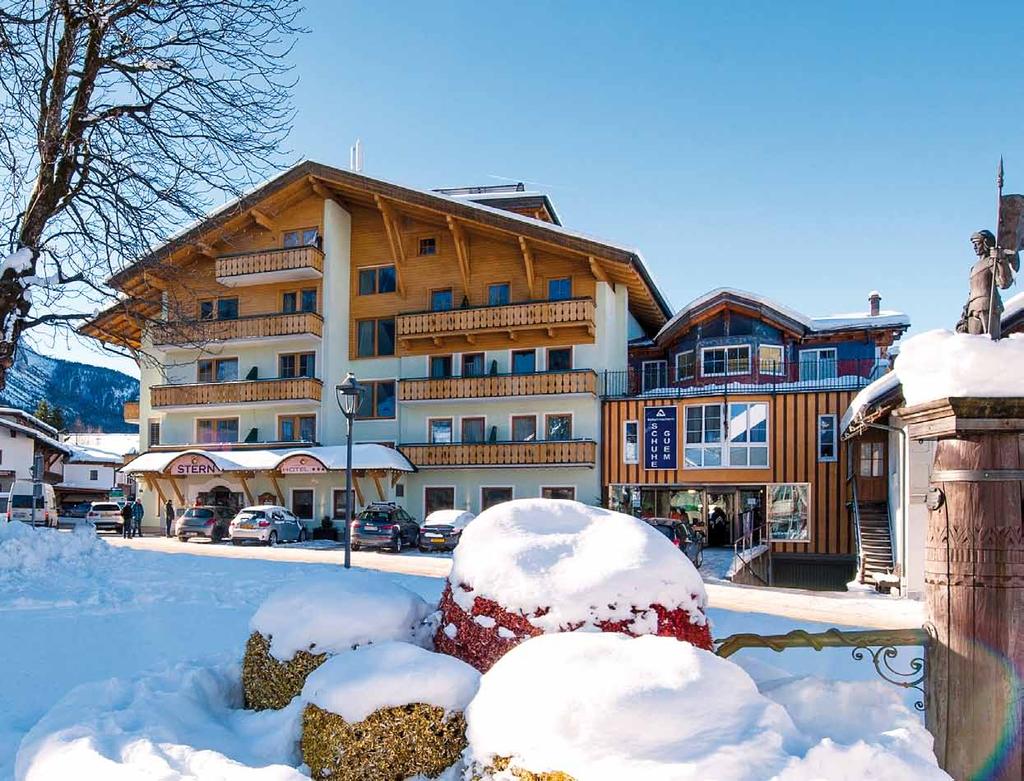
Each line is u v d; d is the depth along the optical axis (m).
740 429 29.12
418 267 35.12
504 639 4.22
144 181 15.29
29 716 5.57
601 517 4.91
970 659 3.73
